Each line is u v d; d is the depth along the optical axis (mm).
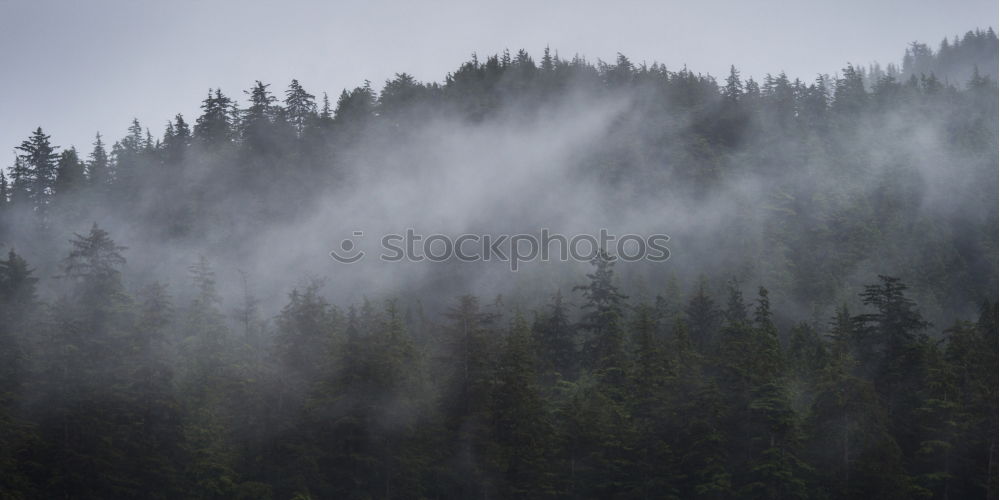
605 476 54594
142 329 49281
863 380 55062
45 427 45562
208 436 49031
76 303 52156
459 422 53750
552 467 53750
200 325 53719
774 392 53438
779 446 53375
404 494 51844
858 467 52594
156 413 47562
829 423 54375
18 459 43906
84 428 45375
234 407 50656
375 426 51125
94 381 46500
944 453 54844
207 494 48156
